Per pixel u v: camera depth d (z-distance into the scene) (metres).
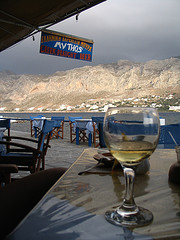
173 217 0.41
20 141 8.45
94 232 0.36
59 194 0.54
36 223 0.39
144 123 0.41
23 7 4.49
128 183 0.44
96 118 6.25
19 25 5.11
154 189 0.57
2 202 0.70
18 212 0.67
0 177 1.62
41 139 2.45
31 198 0.76
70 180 0.66
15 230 0.37
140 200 0.50
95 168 0.78
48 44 5.80
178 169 0.61
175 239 0.34
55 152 5.91
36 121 9.40
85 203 0.49
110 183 0.63
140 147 0.40
